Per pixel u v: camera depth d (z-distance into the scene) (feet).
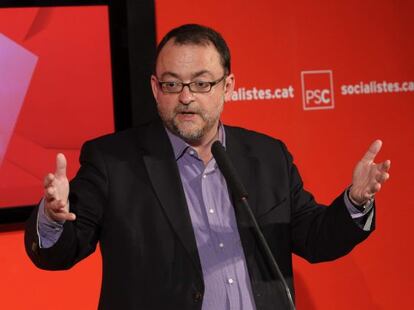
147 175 12.52
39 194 19.58
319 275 22.49
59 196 10.62
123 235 12.12
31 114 19.48
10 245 19.84
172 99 11.91
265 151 13.55
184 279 11.90
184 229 12.04
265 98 21.52
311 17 21.90
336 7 22.15
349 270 22.74
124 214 12.22
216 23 20.98
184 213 12.17
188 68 11.77
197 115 11.92
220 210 12.54
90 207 12.17
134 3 20.16
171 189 12.34
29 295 20.02
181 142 12.76
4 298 19.81
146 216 12.24
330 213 12.46
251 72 21.36
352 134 22.44
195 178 12.71
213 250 12.22
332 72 22.17
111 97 20.12
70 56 19.76
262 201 12.78
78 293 20.45
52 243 11.28
